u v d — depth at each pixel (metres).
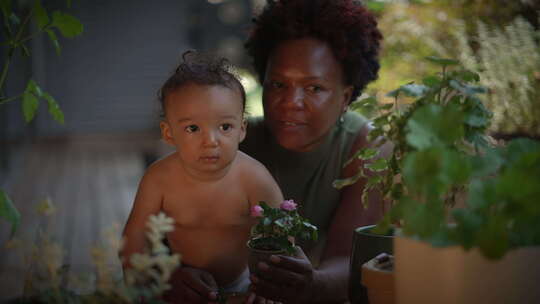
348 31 1.38
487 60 3.53
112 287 0.79
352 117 1.56
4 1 1.22
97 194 5.67
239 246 1.26
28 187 5.96
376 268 0.96
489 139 1.09
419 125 0.78
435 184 0.73
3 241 3.53
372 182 1.06
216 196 1.23
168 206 1.24
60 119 1.29
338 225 1.40
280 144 1.38
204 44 9.95
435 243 0.76
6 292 2.40
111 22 9.55
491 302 0.75
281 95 1.35
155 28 9.70
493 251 0.71
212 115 1.12
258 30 1.50
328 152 1.48
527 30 3.62
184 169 1.23
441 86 0.92
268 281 1.06
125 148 8.78
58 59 9.36
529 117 3.21
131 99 9.71
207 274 1.20
